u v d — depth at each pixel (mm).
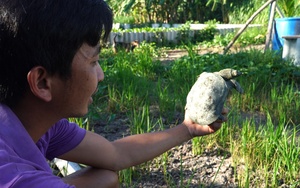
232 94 4254
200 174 2566
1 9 922
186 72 5305
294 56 6113
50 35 917
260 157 2639
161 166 2658
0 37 925
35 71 941
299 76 5164
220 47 11219
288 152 2562
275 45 7805
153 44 10695
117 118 3701
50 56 935
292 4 9641
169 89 4680
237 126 3166
